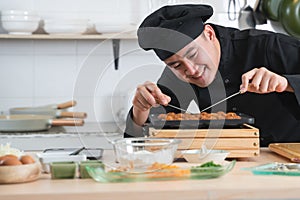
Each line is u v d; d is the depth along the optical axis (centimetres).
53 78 442
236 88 320
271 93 314
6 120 380
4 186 178
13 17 407
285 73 322
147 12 438
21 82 440
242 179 186
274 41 322
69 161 206
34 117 397
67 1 439
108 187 174
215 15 438
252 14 438
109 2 440
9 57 438
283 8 426
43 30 435
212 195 169
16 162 183
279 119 316
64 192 167
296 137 315
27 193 166
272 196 170
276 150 252
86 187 175
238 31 329
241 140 240
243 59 321
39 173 189
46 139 374
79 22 414
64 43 441
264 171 195
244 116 256
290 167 204
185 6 253
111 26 412
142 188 172
